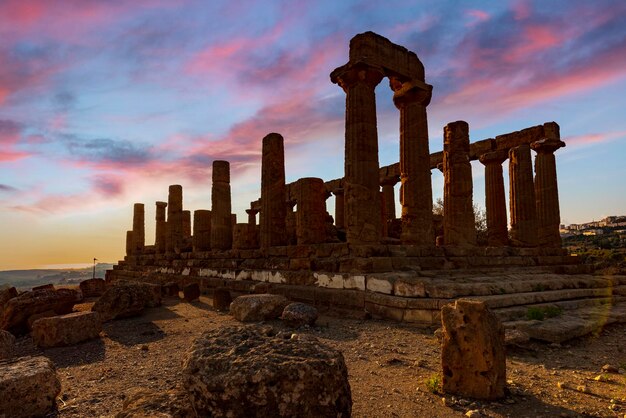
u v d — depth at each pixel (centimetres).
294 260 1385
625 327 858
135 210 3503
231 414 306
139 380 570
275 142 1725
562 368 585
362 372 571
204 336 382
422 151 1484
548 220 1953
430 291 915
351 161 1320
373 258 1127
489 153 2111
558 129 1981
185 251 2647
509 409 434
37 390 448
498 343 475
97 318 886
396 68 1425
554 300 1043
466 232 1568
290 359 329
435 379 503
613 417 409
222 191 2169
